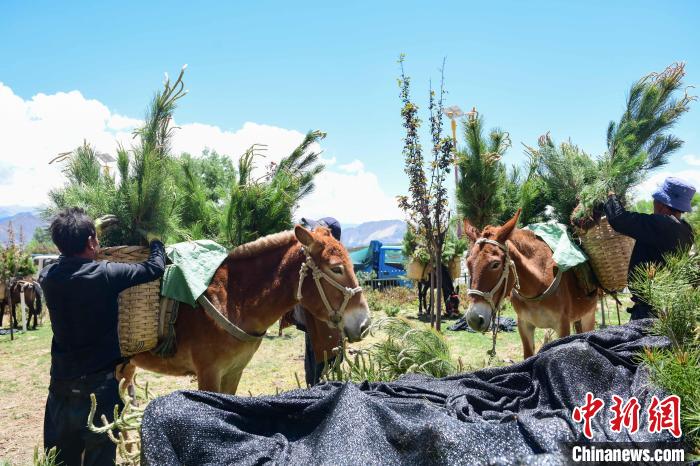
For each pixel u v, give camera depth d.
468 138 6.39
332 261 3.61
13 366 9.05
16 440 5.44
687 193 4.00
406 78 8.88
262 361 8.85
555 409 2.28
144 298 3.38
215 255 3.76
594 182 4.77
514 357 8.16
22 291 13.41
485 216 6.35
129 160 3.77
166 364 3.77
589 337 2.77
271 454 1.97
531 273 4.70
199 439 1.97
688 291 2.66
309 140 6.13
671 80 5.02
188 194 6.21
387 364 4.29
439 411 2.15
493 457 1.82
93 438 2.88
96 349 2.96
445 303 13.25
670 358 2.29
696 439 2.09
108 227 3.60
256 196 5.41
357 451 1.86
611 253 4.68
